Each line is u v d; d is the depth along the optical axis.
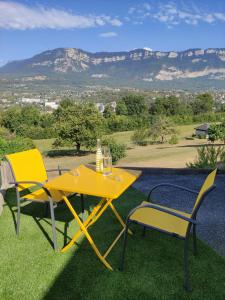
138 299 2.75
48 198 3.73
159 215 3.26
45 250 3.56
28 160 4.38
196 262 3.31
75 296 2.78
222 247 3.65
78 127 35.41
